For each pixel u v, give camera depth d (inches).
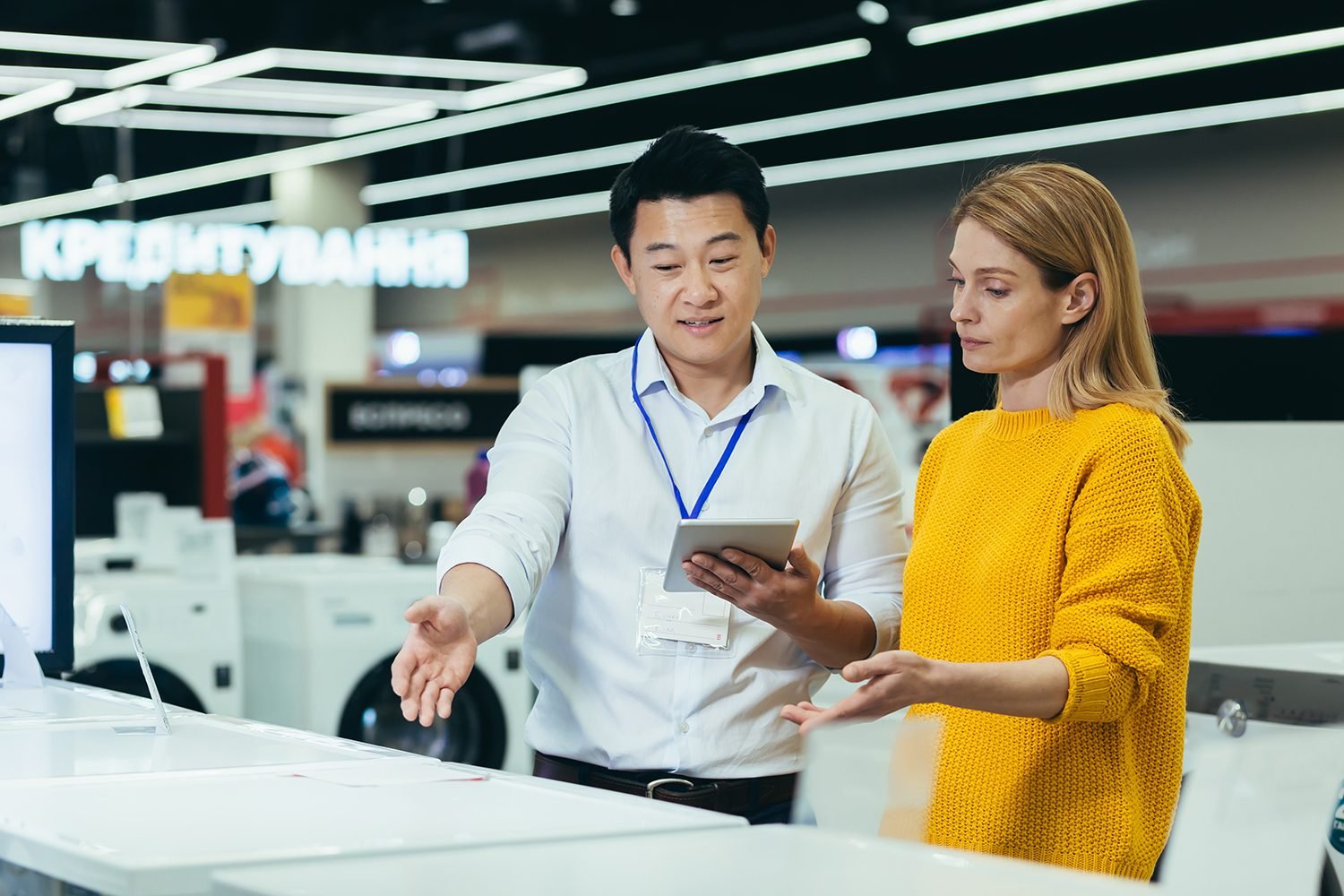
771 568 76.4
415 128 469.1
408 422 463.5
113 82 380.8
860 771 54.6
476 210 653.3
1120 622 67.8
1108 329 74.6
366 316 657.6
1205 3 341.7
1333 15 323.9
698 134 84.0
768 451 86.7
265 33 340.2
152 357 275.6
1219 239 520.4
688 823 54.1
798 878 44.7
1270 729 100.0
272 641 216.2
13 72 367.6
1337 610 120.7
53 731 76.9
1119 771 70.9
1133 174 548.7
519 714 219.6
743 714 83.8
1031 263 73.9
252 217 665.0
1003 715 71.7
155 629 201.0
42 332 93.0
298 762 67.6
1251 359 127.5
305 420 500.1
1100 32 363.3
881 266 633.0
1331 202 485.1
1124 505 70.2
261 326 733.9
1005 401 78.5
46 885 50.3
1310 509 120.5
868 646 83.5
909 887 43.6
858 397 90.6
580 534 85.6
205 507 269.0
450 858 47.4
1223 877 42.5
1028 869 46.3
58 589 94.2
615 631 84.6
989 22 318.3
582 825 53.6
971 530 76.0
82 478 267.9
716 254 82.7
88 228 587.5
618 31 354.6
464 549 79.7
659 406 87.4
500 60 366.3
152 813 55.4
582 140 512.4
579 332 730.8
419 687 69.1
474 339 708.0
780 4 337.7
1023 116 460.4
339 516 448.1
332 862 46.8
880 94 418.6
